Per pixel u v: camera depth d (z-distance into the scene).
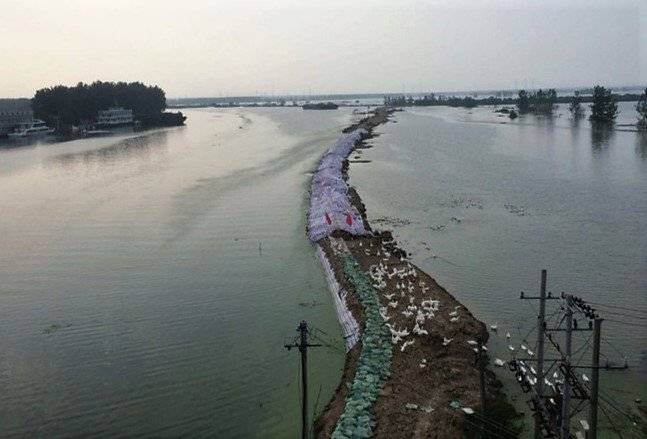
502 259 42.75
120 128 173.12
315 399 25.34
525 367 25.70
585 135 120.81
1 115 155.38
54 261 44.03
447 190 66.88
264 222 53.53
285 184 71.19
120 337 31.48
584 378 26.16
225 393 26.05
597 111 146.12
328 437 21.94
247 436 23.11
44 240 49.56
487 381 25.56
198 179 76.25
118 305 35.62
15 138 146.50
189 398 25.70
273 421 23.97
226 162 91.81
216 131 158.12
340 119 192.00
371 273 37.97
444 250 45.19
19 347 30.56
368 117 184.12
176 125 188.50
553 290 36.59
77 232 51.78
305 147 108.00
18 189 74.44
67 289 38.38
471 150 101.00
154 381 27.08
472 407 23.48
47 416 24.55
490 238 48.09
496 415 23.05
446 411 23.23
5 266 43.12
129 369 28.17
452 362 26.84
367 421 22.55
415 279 37.06
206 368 28.12
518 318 32.75
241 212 57.50
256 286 38.31
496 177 74.25
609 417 23.48
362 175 77.62
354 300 33.81
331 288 37.09
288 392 26.03
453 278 39.12
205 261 43.31
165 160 97.38
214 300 36.16
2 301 36.56
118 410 24.91
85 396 25.97
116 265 42.81
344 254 41.62
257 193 66.31
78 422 24.09
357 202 59.25
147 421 24.11
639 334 30.53
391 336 29.22
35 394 26.19
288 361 28.69
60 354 29.75
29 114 164.75
